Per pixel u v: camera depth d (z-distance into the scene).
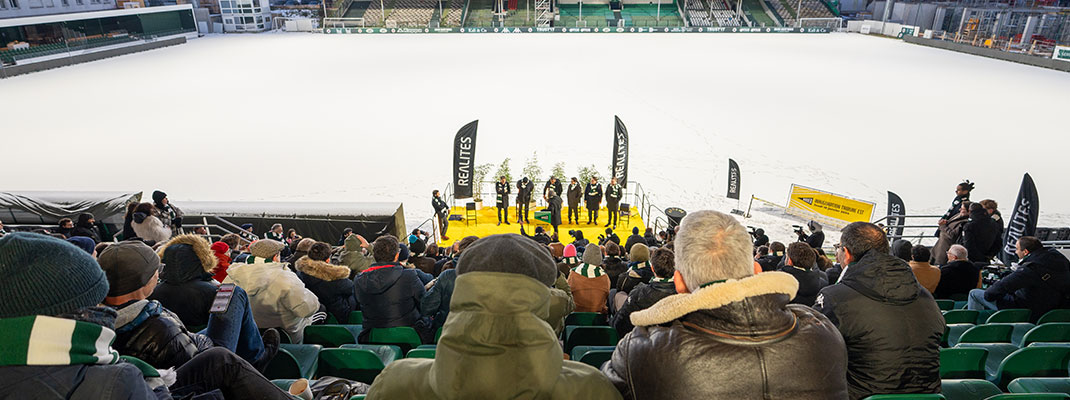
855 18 78.50
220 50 56.47
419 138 23.95
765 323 1.48
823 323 1.64
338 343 4.59
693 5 80.06
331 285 5.29
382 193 17.86
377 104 30.62
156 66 45.97
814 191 16.08
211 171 19.89
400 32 72.88
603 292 5.44
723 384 1.45
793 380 1.46
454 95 32.75
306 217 12.47
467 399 1.29
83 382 1.32
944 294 6.75
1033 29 51.62
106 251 2.30
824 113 28.20
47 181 18.77
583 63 45.75
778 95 32.78
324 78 39.12
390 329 4.47
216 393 1.97
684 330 1.55
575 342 4.68
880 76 39.31
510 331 1.28
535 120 26.72
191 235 3.41
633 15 78.88
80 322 1.35
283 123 26.72
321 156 21.62
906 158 21.03
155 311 2.43
